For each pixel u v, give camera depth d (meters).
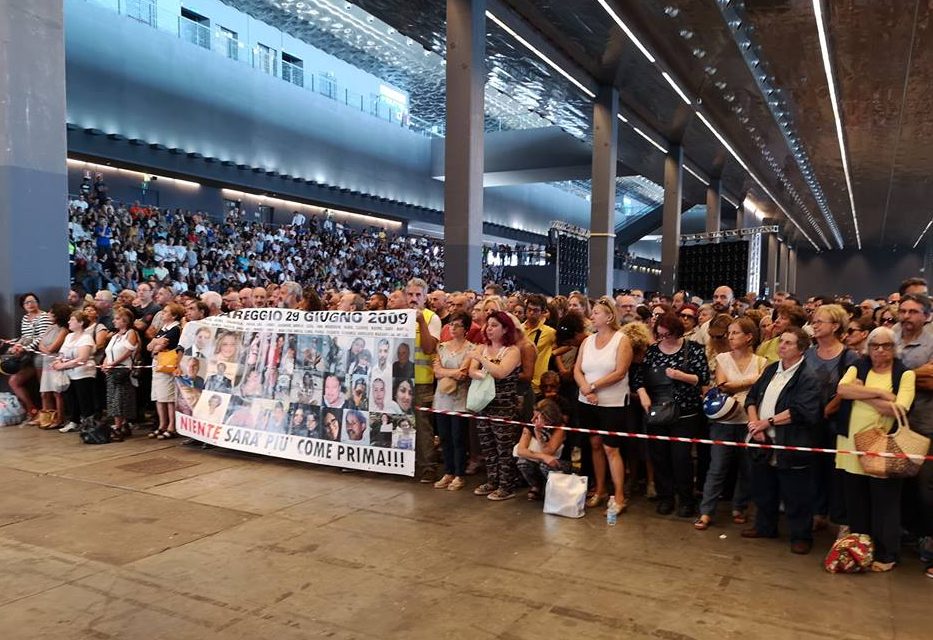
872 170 26.02
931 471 4.19
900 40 13.52
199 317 7.50
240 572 4.11
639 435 5.28
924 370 4.18
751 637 3.38
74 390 8.01
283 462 6.77
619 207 47.19
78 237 14.61
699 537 4.86
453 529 4.93
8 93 8.48
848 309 7.77
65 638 3.31
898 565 4.36
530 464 5.62
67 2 16.86
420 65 29.64
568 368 6.14
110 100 17.95
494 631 3.41
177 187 20.62
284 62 25.06
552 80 17.77
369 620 3.52
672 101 19.55
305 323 6.71
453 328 5.88
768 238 39.81
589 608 3.68
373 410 6.26
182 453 7.09
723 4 12.66
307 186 25.30
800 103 18.28
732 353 5.25
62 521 4.97
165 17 20.12
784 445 4.54
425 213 32.34
